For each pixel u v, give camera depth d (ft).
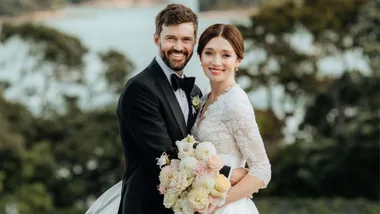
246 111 11.69
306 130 76.69
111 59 87.10
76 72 88.79
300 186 66.49
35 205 62.95
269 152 72.54
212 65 11.80
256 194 66.80
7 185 64.23
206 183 11.09
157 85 12.01
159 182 12.04
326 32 81.76
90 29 152.46
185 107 12.36
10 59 88.94
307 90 80.18
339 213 50.39
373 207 51.21
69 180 70.49
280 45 83.51
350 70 72.49
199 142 12.06
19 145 65.05
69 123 75.05
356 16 80.23
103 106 79.36
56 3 141.28
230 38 11.74
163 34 12.01
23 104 76.13
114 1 179.73
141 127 11.82
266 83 83.51
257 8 97.14
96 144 72.02
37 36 87.20
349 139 62.75
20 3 121.39
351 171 63.46
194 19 12.12
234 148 11.90
